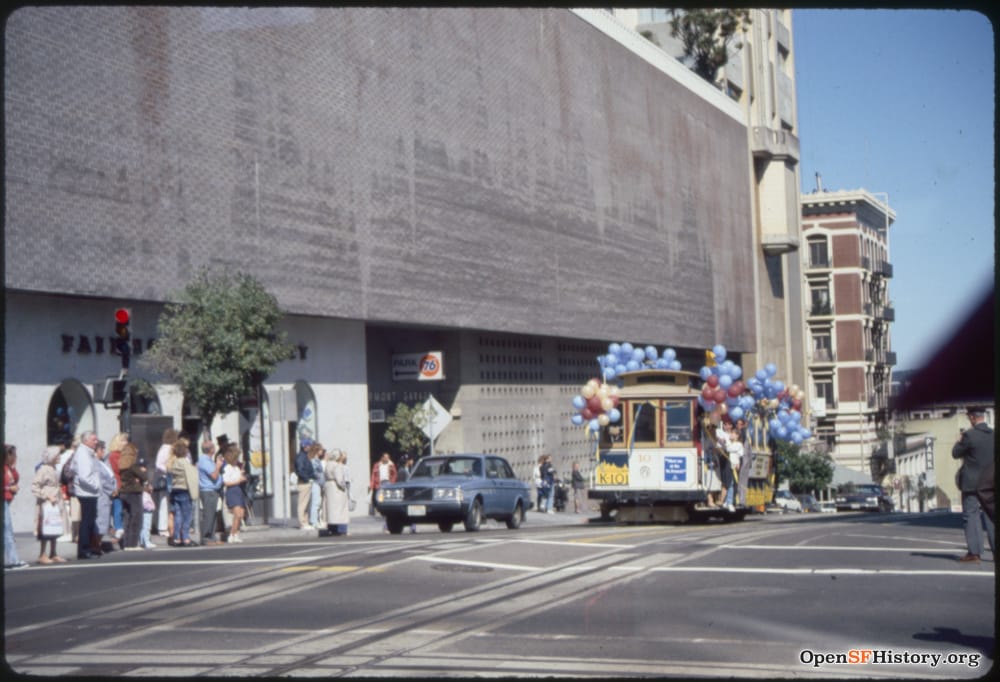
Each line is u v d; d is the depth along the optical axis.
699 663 10.09
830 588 14.16
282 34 34.47
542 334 49.31
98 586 15.48
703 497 29.45
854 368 85.75
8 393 26.06
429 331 46.53
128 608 13.52
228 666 10.15
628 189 57.47
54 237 26.47
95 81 27.77
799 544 19.83
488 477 29.59
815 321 86.75
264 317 28.28
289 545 21.08
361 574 15.98
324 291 36.28
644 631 11.60
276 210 34.12
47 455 19.23
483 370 48.12
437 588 14.75
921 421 72.38
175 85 30.34
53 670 10.07
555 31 50.94
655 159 60.62
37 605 13.90
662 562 17.20
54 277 26.44
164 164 29.91
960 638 11.08
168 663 10.32
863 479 72.50
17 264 25.48
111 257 28.11
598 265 54.16
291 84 34.91
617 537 22.03
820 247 86.81
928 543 19.86
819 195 86.38
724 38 72.12
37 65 26.16
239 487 24.91
